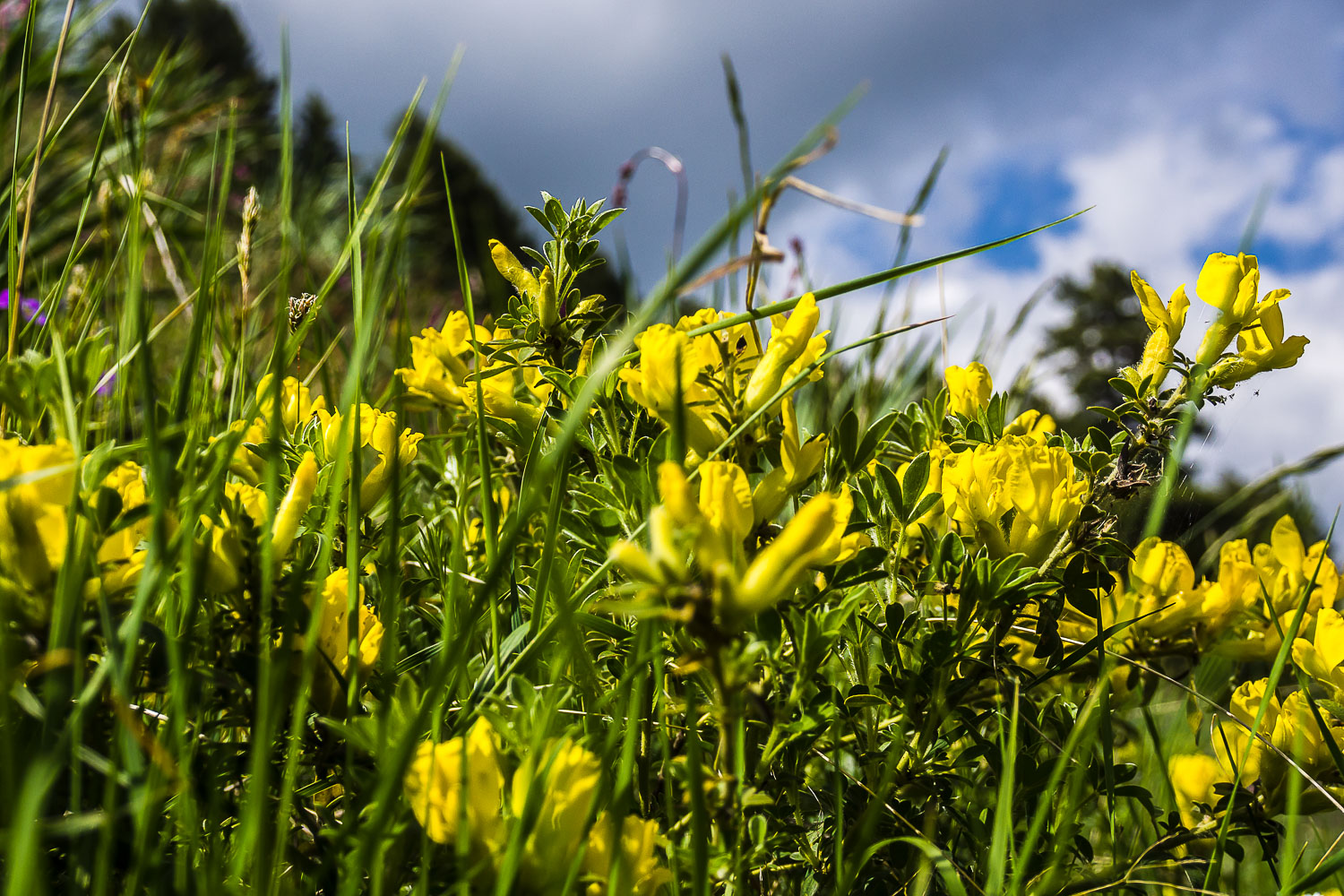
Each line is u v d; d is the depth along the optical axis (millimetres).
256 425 273
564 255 307
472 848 207
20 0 622
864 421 528
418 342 331
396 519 245
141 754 197
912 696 265
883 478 278
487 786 207
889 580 285
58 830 186
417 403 328
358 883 203
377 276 294
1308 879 229
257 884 197
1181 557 309
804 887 260
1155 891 290
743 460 270
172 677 203
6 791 189
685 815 234
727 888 230
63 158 613
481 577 288
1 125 510
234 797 224
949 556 273
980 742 267
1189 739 360
